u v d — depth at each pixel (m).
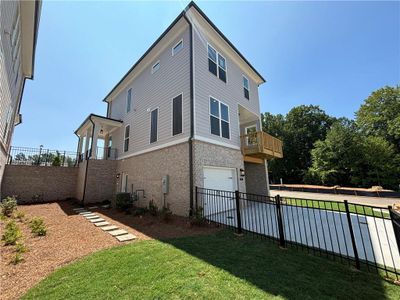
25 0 6.30
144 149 9.56
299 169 29.41
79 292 2.35
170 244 4.04
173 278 2.67
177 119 7.83
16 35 6.71
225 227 5.36
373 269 3.00
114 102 14.36
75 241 4.31
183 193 6.87
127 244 4.10
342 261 3.28
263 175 11.37
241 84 11.10
